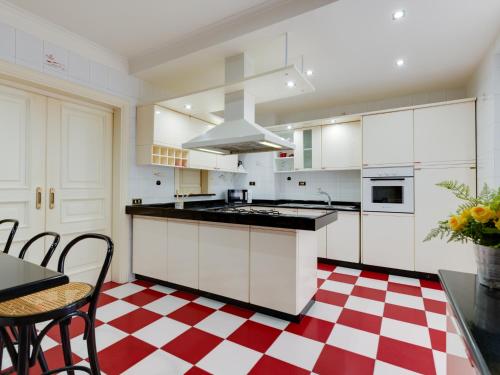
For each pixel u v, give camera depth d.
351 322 2.14
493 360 0.60
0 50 2.08
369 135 3.54
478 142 2.92
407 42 2.50
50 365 1.61
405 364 1.64
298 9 2.07
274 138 2.53
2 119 2.27
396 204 3.35
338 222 3.72
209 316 2.23
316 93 3.88
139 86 3.19
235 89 2.68
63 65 2.47
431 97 3.81
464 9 2.02
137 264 3.05
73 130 2.75
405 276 3.29
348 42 2.47
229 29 2.38
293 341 1.88
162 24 2.38
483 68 2.76
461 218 1.01
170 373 1.56
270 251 2.19
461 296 0.96
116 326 2.06
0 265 1.02
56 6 2.12
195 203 4.12
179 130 3.34
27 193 2.42
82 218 2.83
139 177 3.20
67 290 1.30
